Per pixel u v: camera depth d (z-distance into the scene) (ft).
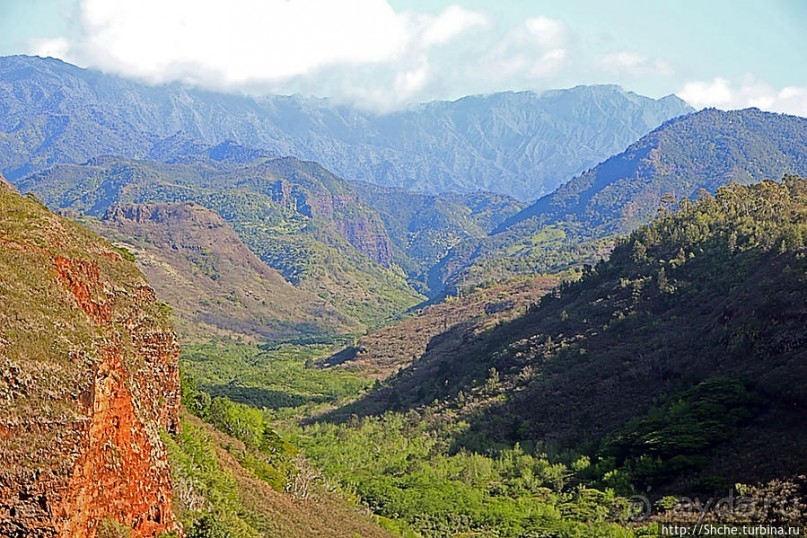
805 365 222.07
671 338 305.12
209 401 218.79
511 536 210.59
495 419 318.24
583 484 237.66
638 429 245.65
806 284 254.88
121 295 119.34
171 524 95.04
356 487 261.24
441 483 264.11
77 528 69.36
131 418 86.84
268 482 176.04
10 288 79.82
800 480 176.24
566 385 316.40
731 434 214.90
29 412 68.85
